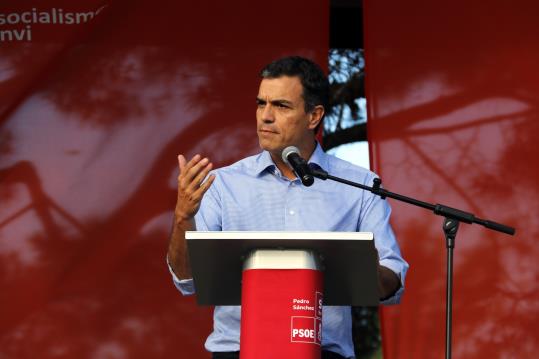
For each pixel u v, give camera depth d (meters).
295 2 11.07
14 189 10.78
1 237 10.70
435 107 10.86
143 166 10.91
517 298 10.63
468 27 10.98
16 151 10.82
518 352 10.59
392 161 10.79
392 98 10.86
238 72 11.04
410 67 10.91
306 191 8.42
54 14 10.96
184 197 6.83
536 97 10.91
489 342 10.57
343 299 6.81
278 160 8.48
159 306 10.75
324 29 11.04
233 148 10.98
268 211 8.38
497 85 10.91
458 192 10.78
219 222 8.41
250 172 8.53
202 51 11.04
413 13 10.95
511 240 10.70
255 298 6.14
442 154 10.81
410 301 10.57
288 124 8.27
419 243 10.63
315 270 6.18
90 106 10.92
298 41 11.05
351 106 12.98
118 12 11.02
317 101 8.37
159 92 10.99
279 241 6.14
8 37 10.91
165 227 10.86
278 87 8.27
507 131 10.86
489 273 10.66
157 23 11.05
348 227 8.39
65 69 10.95
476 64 10.93
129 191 10.88
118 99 10.95
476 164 10.82
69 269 10.73
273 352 6.07
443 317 10.56
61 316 10.66
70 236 10.77
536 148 10.84
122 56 10.99
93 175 10.86
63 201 10.80
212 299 6.86
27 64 10.91
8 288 10.66
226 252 6.29
